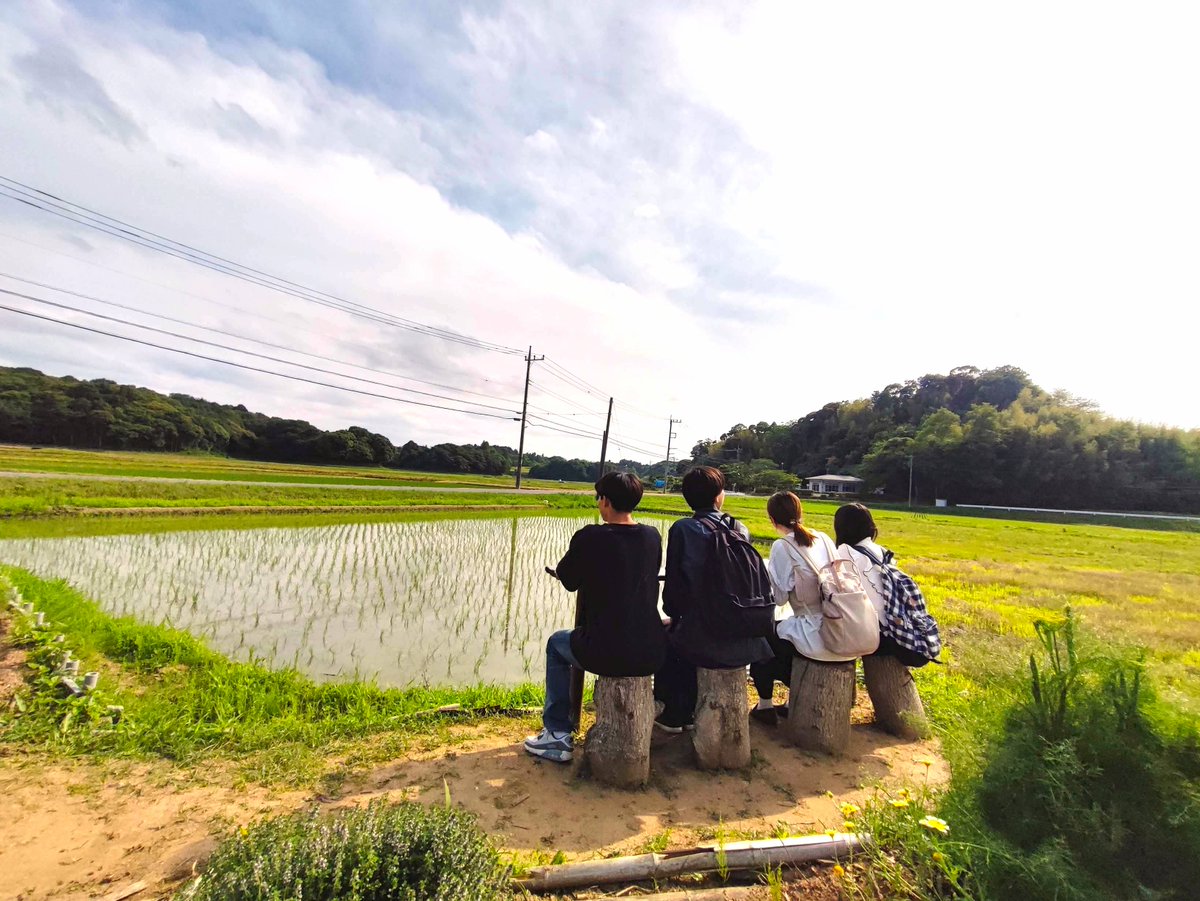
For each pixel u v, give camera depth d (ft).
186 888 5.90
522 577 34.06
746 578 10.41
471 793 9.47
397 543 46.65
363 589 29.50
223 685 14.62
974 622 24.86
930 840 6.89
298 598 27.07
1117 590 35.45
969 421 197.77
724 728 10.53
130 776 9.75
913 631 12.41
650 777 10.34
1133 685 7.31
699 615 10.37
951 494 193.26
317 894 5.33
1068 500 178.29
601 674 9.83
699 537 10.63
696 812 9.24
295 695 14.33
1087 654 7.72
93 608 21.52
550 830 8.50
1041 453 179.42
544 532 58.13
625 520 10.50
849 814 7.99
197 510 58.39
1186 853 6.10
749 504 139.13
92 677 13.50
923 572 41.60
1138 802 6.60
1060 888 5.93
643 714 9.91
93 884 6.91
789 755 11.46
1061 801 6.73
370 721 12.71
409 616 24.82
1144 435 181.47
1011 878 6.34
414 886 5.71
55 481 59.00
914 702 12.79
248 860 5.63
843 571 11.40
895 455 205.16
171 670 16.08
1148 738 6.87
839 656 11.24
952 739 8.62
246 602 25.94
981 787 7.42
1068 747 6.91
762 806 9.52
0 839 7.76
